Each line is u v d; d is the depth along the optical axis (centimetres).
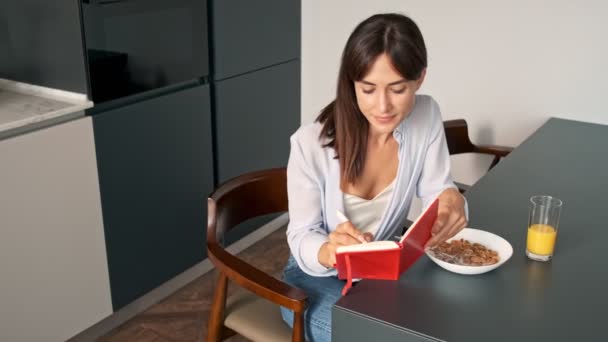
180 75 222
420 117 144
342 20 265
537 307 106
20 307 185
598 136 209
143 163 214
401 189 142
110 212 207
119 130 202
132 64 203
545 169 177
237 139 255
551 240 120
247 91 254
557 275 116
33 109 184
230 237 262
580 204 151
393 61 113
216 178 251
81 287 203
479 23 238
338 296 138
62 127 183
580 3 218
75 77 193
